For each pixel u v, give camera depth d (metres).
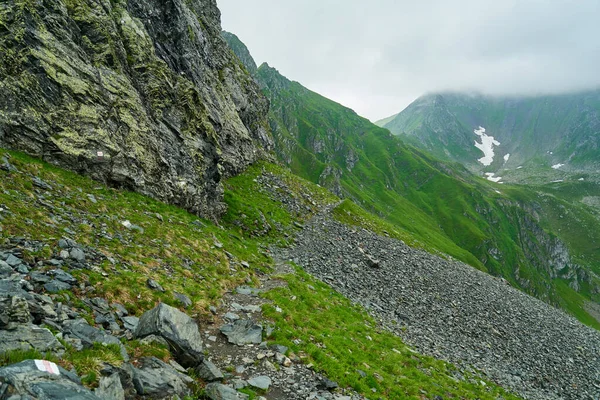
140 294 16.12
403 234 91.06
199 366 12.65
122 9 41.75
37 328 9.38
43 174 22.86
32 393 6.61
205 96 60.69
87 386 8.45
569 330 60.31
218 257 28.44
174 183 35.44
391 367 21.61
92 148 27.80
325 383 15.17
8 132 23.36
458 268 74.12
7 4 26.55
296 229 53.59
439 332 35.72
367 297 37.31
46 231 17.11
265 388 13.27
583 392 35.41
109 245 19.75
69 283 13.96
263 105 128.12
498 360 35.06
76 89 28.72
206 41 77.75
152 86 38.75
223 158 61.19
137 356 11.34
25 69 25.69
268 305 21.69
